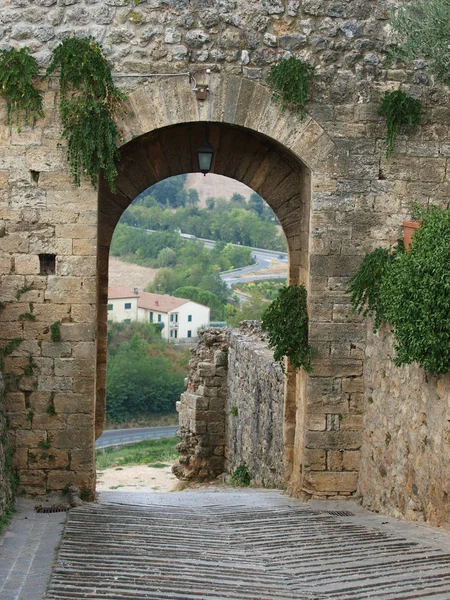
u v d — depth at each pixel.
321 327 14.81
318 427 14.91
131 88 14.29
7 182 14.24
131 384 56.50
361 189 14.66
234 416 24.16
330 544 10.72
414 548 10.11
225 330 25.92
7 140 14.20
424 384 11.97
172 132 16.33
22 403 14.41
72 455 14.48
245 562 9.70
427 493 11.79
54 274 14.38
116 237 86.69
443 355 11.03
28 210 14.27
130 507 14.09
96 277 14.44
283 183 16.41
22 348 14.38
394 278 13.05
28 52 14.12
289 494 16.28
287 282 17.02
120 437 49.59
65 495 14.47
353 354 14.84
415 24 14.19
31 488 14.45
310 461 14.93
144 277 78.31
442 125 14.64
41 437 14.44
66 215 14.29
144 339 63.88
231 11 14.36
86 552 9.99
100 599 7.89
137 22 14.24
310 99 14.55
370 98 14.58
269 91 14.47
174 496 16.70
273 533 11.66
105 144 14.17
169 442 45.25
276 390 18.84
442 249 11.32
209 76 14.37
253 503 15.20
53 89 14.17
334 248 14.73
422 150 14.66
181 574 8.97
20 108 14.12
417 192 14.70
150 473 32.06
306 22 14.45
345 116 14.59
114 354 59.59
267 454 19.81
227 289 73.94
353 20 14.47
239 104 14.45
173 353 62.91
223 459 25.53
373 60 14.52
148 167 16.41
